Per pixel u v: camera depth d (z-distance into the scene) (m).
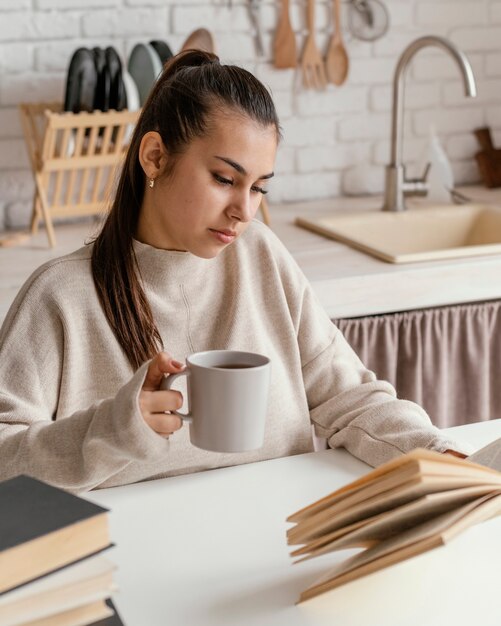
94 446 1.04
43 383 1.26
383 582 0.94
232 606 0.91
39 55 2.55
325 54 2.86
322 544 0.88
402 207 2.69
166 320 1.35
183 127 1.20
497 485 0.88
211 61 1.29
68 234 2.53
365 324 2.14
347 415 1.37
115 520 1.09
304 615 0.89
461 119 3.04
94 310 1.29
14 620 0.68
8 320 1.29
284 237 2.46
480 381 2.28
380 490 0.84
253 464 1.25
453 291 2.19
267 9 2.76
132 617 0.89
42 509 0.73
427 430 1.24
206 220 1.21
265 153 1.20
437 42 2.41
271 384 1.41
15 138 2.57
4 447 1.13
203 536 1.05
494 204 2.73
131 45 2.63
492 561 0.98
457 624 0.87
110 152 2.44
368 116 2.94
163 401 0.98
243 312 1.41
